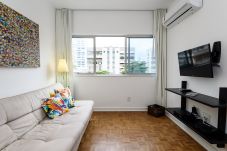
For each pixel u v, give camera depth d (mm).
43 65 3041
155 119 3354
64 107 2453
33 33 2551
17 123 1670
